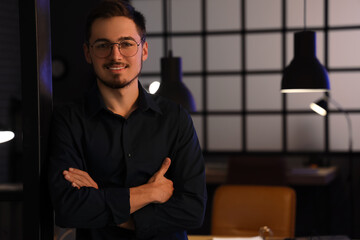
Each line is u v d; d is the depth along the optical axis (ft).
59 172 4.09
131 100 4.31
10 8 18.16
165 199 4.27
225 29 17.20
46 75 4.16
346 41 16.39
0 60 17.80
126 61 4.07
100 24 4.03
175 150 4.43
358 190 16.21
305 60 8.36
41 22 4.01
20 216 7.30
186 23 17.39
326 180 14.37
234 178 12.96
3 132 7.07
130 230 4.24
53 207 4.32
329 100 16.26
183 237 4.47
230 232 8.53
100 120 4.26
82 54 13.82
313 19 16.60
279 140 16.98
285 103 16.93
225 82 17.30
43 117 4.07
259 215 8.46
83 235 4.33
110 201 4.04
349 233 16.14
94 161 4.25
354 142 16.42
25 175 3.95
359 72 16.33
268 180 12.77
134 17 4.10
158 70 17.48
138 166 4.25
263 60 17.03
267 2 16.90
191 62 17.44
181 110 4.52
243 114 17.21
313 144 16.72
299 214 16.33
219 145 17.38
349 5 16.33
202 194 4.46
